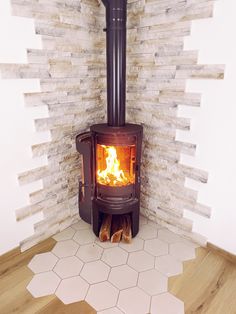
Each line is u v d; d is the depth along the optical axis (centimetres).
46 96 184
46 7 170
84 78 209
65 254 196
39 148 189
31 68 170
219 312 150
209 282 171
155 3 183
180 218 214
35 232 203
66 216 226
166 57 188
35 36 168
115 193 195
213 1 154
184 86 183
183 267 184
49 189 205
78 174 228
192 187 199
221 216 187
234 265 186
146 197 238
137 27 199
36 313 149
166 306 154
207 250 201
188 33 171
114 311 150
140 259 191
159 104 203
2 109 162
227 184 178
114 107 190
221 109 168
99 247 204
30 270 180
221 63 160
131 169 200
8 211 180
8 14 151
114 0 166
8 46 156
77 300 157
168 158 209
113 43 175
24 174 184
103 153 198
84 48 203
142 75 208
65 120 203
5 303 156
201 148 186
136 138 186
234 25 149
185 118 189
